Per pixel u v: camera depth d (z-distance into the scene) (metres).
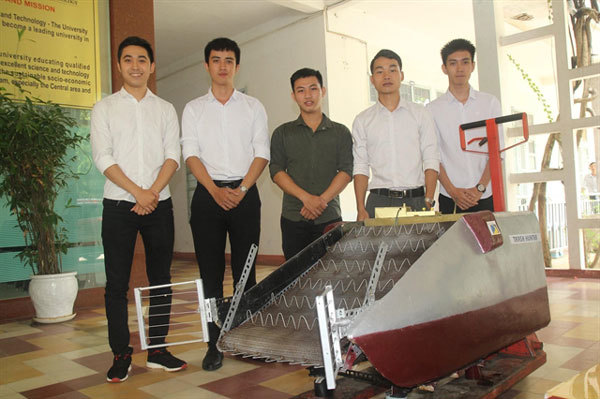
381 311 1.31
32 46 4.19
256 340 1.63
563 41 4.80
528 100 9.01
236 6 6.26
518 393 1.87
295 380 2.17
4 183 3.77
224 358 2.57
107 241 2.29
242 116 2.58
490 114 2.98
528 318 1.80
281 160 2.73
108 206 2.30
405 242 1.88
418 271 1.42
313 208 2.51
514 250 1.78
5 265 4.07
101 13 4.65
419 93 7.60
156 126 2.45
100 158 2.27
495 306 1.62
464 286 1.52
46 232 3.90
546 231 5.42
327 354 1.26
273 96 6.83
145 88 2.47
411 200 2.63
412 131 2.65
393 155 2.64
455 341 1.47
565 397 0.78
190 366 2.45
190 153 2.51
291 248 2.66
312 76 2.65
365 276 1.78
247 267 1.98
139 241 4.68
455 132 3.01
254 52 7.07
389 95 2.67
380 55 2.64
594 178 5.50
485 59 5.20
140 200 2.24
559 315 3.17
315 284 1.88
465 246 1.56
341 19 6.31
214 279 2.48
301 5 5.94
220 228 2.50
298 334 1.58
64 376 2.38
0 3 4.01
